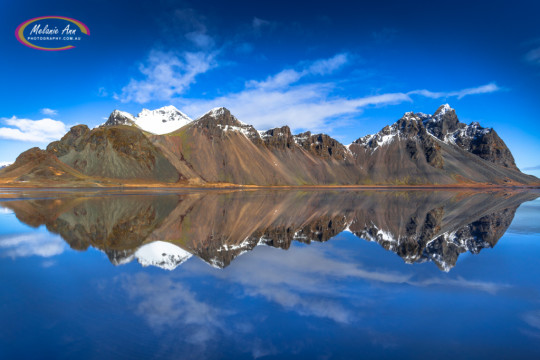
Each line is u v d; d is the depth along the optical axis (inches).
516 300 450.3
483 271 599.5
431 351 310.5
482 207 2058.3
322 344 319.0
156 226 1141.7
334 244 857.5
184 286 490.0
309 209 1863.9
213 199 2632.9
